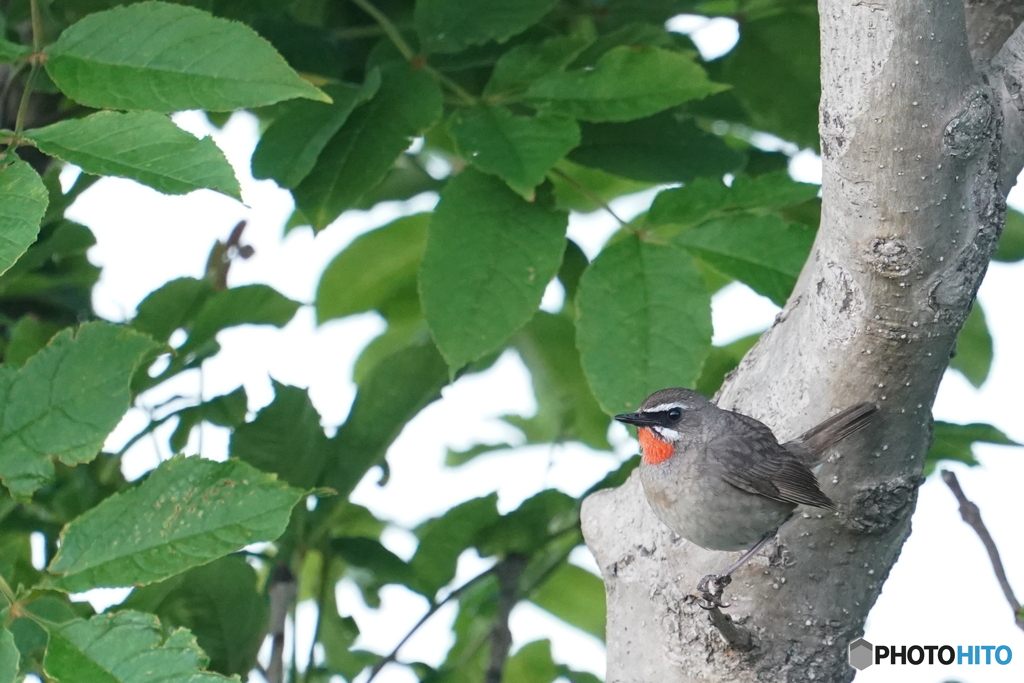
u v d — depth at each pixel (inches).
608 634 288.0
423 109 297.4
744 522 258.5
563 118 286.5
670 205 287.4
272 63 208.5
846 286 237.5
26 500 218.8
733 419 275.1
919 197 222.2
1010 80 247.3
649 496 277.4
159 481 212.2
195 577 307.4
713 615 250.4
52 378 225.5
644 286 275.6
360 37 359.9
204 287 325.1
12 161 193.5
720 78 371.9
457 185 284.4
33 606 245.4
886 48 217.9
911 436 246.4
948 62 217.6
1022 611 259.0
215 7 322.7
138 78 209.6
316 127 293.7
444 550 353.7
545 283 275.0
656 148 340.2
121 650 193.8
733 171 345.1
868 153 222.1
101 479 338.0
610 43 313.3
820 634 260.4
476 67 336.5
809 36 360.2
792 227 281.7
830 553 255.6
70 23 317.4
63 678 190.1
